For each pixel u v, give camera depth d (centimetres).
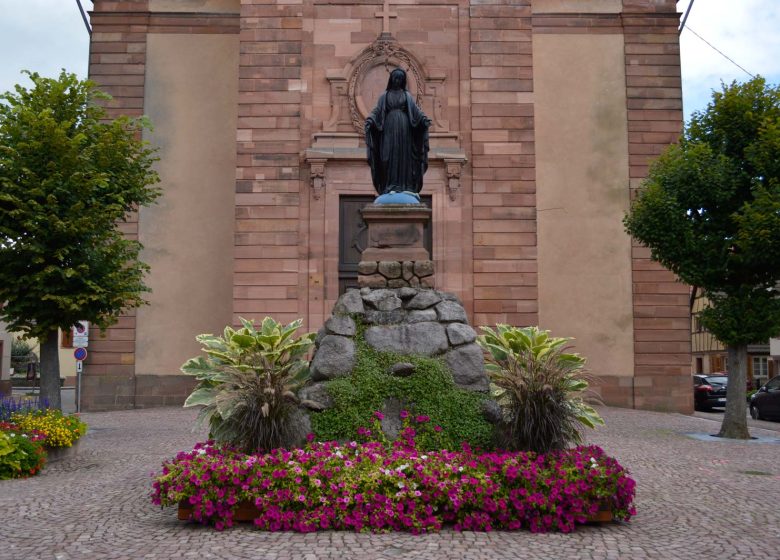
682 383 2170
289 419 791
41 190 1291
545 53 2273
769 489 948
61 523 736
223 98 2219
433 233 2019
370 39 2077
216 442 812
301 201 2027
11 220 1329
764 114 1460
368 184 2022
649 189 1520
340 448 763
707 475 1051
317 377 866
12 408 1247
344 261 2014
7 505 827
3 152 1316
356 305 913
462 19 2088
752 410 2500
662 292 2198
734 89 1506
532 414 777
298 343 859
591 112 2256
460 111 2062
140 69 2216
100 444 1351
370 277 950
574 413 803
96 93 1499
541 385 786
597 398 862
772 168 1403
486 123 2055
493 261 2017
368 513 694
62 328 1411
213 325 2155
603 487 720
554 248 2219
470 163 2045
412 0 2086
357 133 2030
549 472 718
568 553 623
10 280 1328
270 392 764
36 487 945
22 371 4888
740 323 1466
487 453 786
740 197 1471
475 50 2075
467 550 626
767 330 1451
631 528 721
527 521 705
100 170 1423
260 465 717
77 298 1362
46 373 1427
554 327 2191
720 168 1454
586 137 2250
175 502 728
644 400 2166
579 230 2223
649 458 1198
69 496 880
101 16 2225
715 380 2791
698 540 680
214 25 2236
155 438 1429
